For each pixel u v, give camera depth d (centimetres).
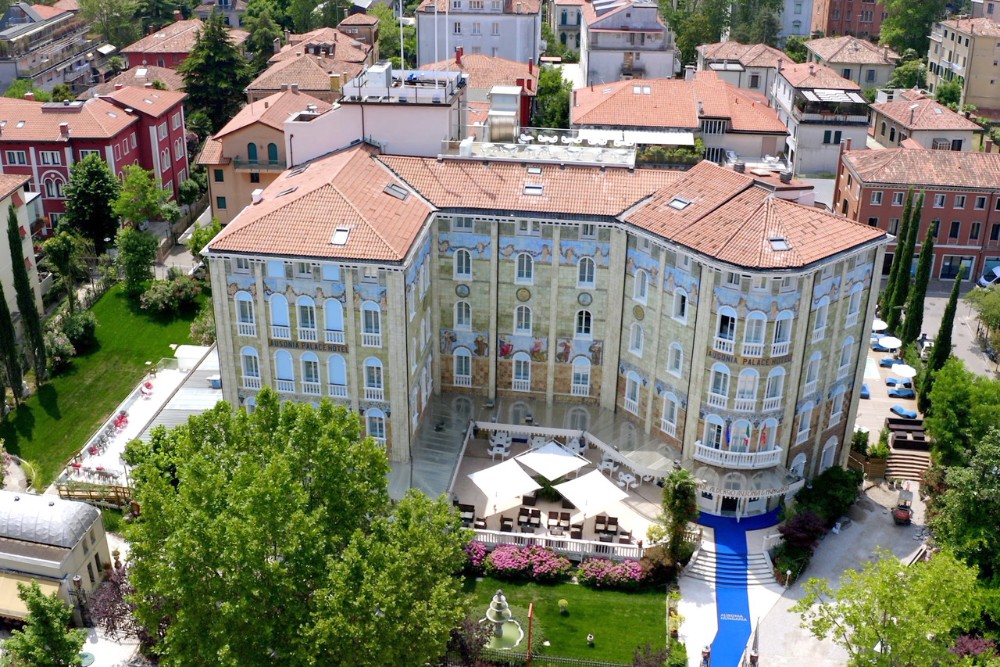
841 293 7494
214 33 15700
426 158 8494
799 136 14800
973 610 6356
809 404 7744
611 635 6775
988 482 6875
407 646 5416
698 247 7225
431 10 16750
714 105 13762
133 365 10150
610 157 8550
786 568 7300
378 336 7488
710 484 7656
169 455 6669
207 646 5275
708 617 6975
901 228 10856
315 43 17238
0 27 19188
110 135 12562
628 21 15725
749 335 7225
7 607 6738
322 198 7619
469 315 8406
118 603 6719
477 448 8575
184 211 13800
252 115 12306
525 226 8012
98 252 12388
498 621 6725
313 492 5800
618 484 8119
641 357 8131
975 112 17350
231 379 7912
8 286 10481
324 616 5219
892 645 5834
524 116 13600
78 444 8919
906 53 19975
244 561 5197
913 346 10200
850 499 7838
